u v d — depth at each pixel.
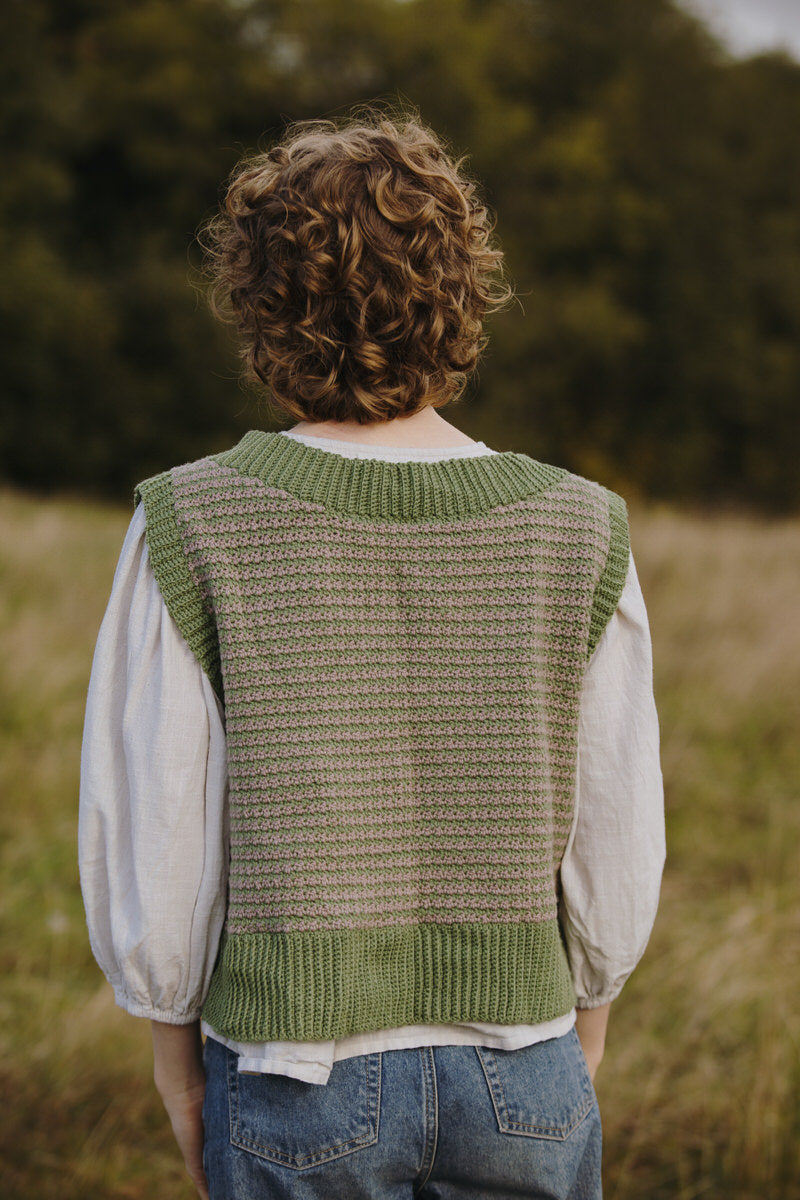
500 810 1.03
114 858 1.07
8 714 4.14
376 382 1.05
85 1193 1.97
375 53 18.58
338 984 0.98
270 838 1.00
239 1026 0.99
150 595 1.06
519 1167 1.02
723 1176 2.04
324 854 1.00
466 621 1.03
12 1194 1.95
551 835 1.06
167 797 1.03
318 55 18.52
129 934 1.05
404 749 1.02
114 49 18.47
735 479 20.91
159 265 16.86
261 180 1.08
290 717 1.01
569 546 1.06
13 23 16.78
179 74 17.56
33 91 16.78
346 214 1.02
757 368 19.86
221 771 1.05
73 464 16.52
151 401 16.73
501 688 1.03
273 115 18.50
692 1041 2.43
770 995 2.56
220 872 1.06
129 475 17.06
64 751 4.00
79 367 16.23
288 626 1.01
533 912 1.04
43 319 15.82
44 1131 2.11
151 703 1.04
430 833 1.03
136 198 18.50
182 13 18.44
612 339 18.84
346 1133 0.98
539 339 18.72
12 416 16.11
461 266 1.09
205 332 16.48
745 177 20.53
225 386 16.89
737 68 21.92
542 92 21.33
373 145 1.06
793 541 8.11
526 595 1.04
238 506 1.03
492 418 18.44
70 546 7.07
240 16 18.61
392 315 1.03
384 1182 1.01
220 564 1.02
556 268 20.33
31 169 16.72
